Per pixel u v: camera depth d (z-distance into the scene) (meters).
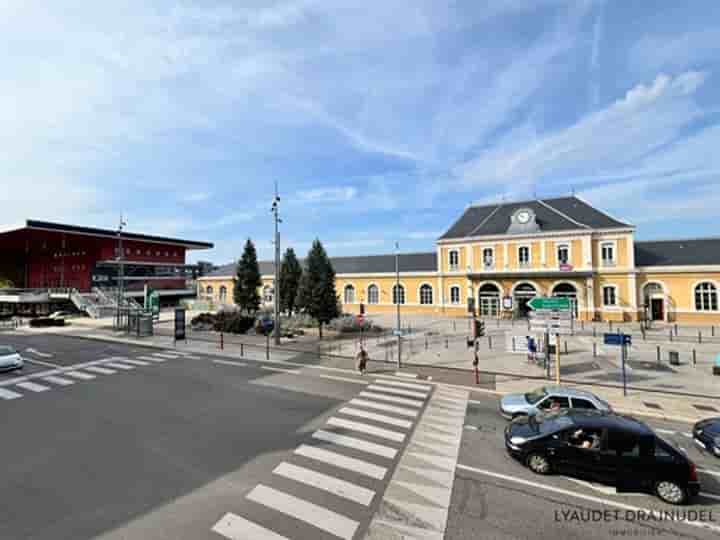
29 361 21.62
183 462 8.78
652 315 35.97
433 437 10.43
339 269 55.31
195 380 17.03
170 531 6.23
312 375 18.06
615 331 30.73
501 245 41.78
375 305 50.97
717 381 16.62
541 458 8.36
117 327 35.44
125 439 10.13
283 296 41.84
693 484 7.27
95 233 48.56
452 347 25.16
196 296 67.69
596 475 7.89
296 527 6.38
